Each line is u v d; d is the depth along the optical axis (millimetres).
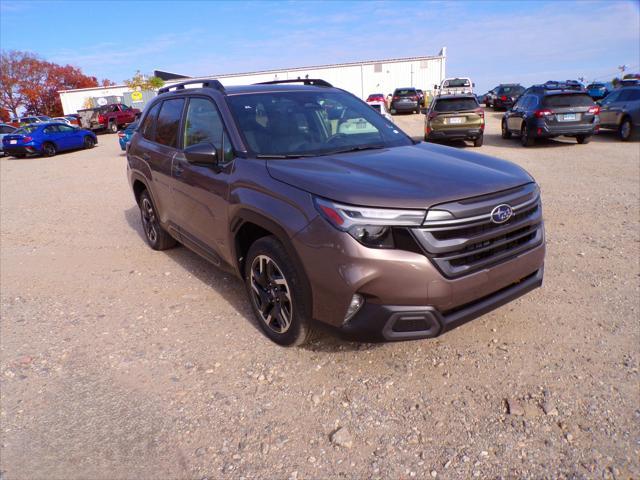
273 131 3607
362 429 2553
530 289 3141
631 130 13859
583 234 5469
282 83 4586
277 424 2619
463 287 2688
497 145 14594
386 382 2920
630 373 2889
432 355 3174
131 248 5848
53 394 2982
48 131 20344
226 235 3584
